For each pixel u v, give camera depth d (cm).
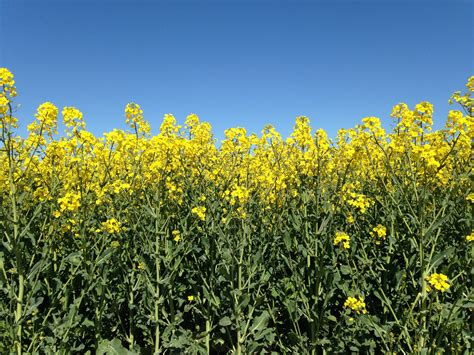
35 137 138
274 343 145
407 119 130
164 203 146
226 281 138
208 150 212
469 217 116
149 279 132
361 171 183
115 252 140
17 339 105
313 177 142
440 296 122
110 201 156
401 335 112
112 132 153
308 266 131
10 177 108
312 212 139
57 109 122
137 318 135
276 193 170
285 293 134
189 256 155
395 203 126
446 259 130
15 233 106
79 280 132
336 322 125
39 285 112
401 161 135
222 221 140
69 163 141
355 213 152
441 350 104
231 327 131
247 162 172
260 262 134
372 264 139
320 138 150
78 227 130
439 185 145
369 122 133
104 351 127
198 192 164
